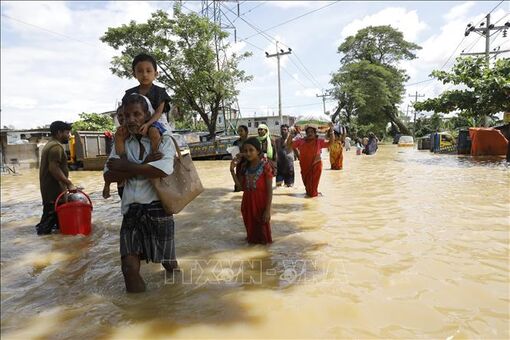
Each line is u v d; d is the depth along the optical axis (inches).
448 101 717.3
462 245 171.3
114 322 112.6
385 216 233.3
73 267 166.7
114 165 130.5
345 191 341.4
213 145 877.8
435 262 150.7
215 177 494.9
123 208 136.9
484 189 326.3
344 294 124.4
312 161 312.8
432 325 104.0
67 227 222.2
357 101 1755.7
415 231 196.7
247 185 185.5
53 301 131.8
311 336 100.4
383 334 100.3
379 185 373.1
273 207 273.7
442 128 2066.9
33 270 166.1
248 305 119.0
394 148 1370.6
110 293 133.8
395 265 148.8
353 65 1834.4
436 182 380.8
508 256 155.9
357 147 986.7
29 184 557.3
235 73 1103.6
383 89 1785.2
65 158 231.6
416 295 122.2
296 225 219.8
